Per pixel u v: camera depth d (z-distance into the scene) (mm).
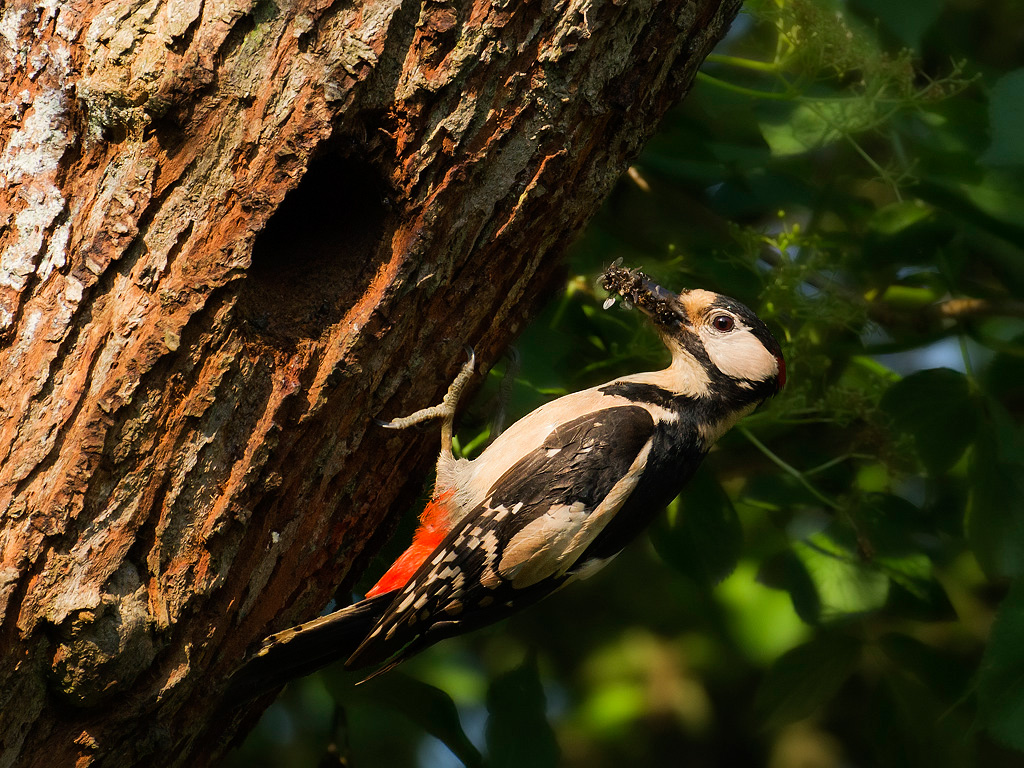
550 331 9781
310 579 7770
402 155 7016
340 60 6652
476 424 10469
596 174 7766
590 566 9297
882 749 10188
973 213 9789
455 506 8797
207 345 6637
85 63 6566
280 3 6621
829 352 10906
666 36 7453
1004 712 7844
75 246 6539
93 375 6438
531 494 8711
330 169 7441
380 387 7500
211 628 6918
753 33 11055
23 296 6461
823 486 10633
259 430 6867
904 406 10055
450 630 8797
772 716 10336
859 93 10180
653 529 10070
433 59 6887
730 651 14094
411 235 7168
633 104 7586
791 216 12023
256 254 7125
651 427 9258
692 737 14656
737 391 9750
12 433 6312
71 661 6227
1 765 6266
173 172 6605
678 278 10602
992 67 11469
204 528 6723
